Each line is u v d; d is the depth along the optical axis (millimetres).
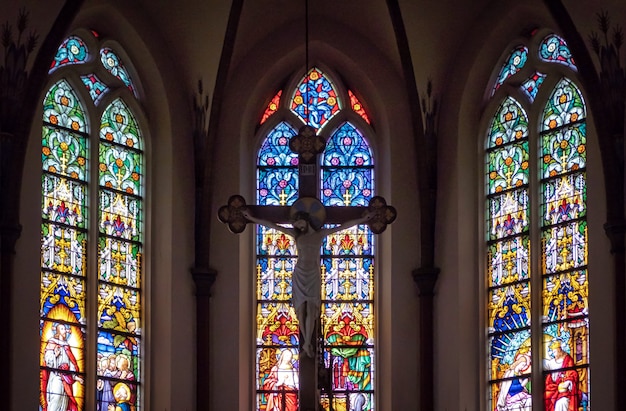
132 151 27406
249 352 27453
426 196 27500
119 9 27062
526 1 26891
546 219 26578
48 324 25359
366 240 28000
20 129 25031
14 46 25156
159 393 26641
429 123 27609
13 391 24312
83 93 26859
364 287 27859
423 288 27234
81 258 26219
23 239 24969
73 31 26656
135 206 27297
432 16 27469
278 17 28219
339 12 28281
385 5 27656
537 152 26953
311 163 24328
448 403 26672
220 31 27391
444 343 26938
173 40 27703
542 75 27188
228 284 27328
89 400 25812
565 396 25734
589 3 25719
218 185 27672
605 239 25125
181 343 26844
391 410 26953
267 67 28172
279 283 27828
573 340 25766
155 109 27641
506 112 27531
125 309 26719
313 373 23797
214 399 26938
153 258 27188
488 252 27281
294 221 24141
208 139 27500
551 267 26328
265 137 28438
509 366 26578
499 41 27516
